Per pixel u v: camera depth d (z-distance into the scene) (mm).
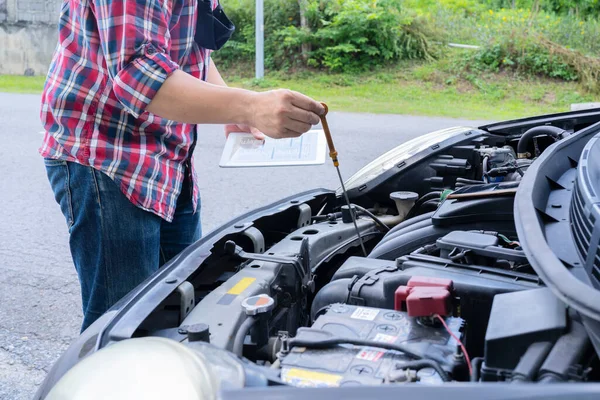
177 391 1247
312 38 14250
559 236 1704
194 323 1817
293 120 1880
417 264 1950
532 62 12797
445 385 1176
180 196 2566
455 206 2258
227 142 2215
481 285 1769
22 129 8992
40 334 3549
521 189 1896
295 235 2486
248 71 14734
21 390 3023
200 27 2430
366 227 2738
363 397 1160
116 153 2223
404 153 3170
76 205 2279
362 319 1707
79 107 2189
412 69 13641
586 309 1292
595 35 13461
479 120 9977
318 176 6617
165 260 2664
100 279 2336
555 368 1332
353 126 9305
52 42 14648
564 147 2297
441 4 15875
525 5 16047
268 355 1812
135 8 1950
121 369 1302
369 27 13805
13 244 4852
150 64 1956
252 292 1965
